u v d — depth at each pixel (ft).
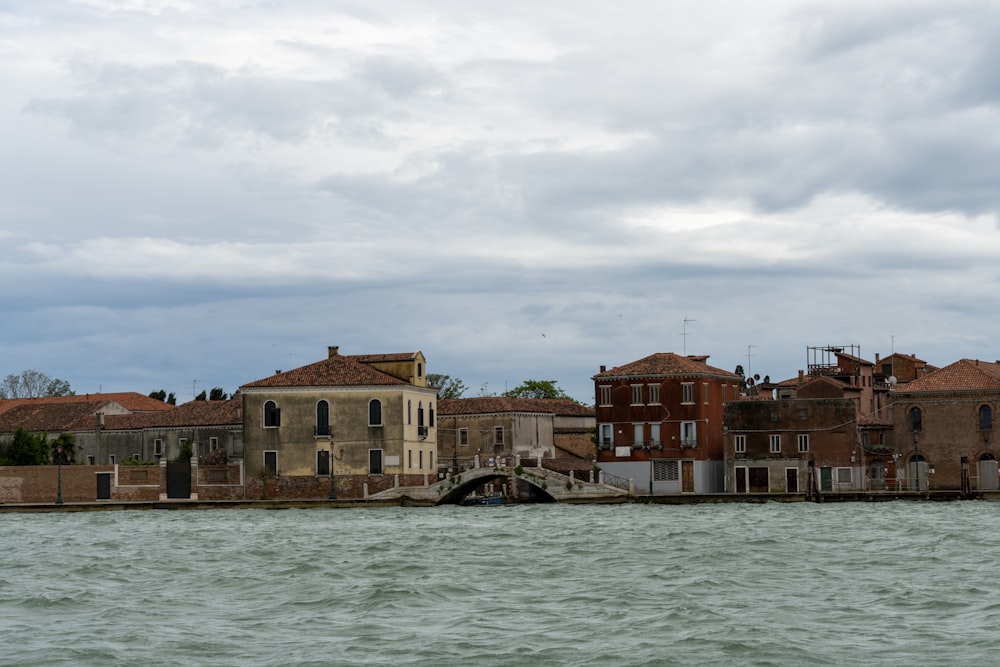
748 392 500.74
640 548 215.92
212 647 127.75
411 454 408.67
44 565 201.77
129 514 361.71
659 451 427.74
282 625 140.05
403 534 256.11
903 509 336.08
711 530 254.47
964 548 209.97
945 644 124.36
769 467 421.59
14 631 137.80
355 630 135.95
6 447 479.82
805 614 142.00
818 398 422.41
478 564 193.57
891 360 531.91
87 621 144.25
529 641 128.26
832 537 233.96
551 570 184.65
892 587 161.07
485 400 495.41
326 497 401.29
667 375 428.15
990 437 404.36
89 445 516.73
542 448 506.07
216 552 221.66
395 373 417.28
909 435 414.21
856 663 116.88
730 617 139.64
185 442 493.77
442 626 137.59
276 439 404.57
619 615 142.72
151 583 178.29
